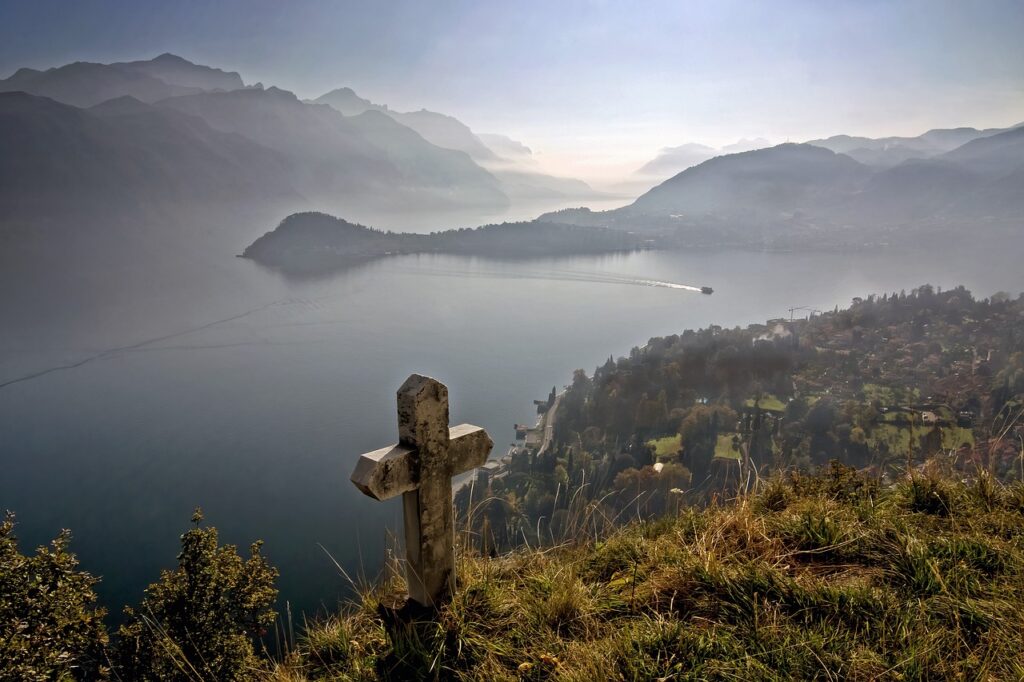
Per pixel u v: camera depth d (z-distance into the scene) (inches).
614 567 159.2
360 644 146.2
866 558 139.9
